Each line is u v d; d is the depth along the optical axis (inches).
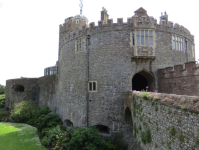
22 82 1235.2
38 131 751.1
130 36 581.6
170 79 512.1
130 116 556.4
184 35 668.7
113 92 574.9
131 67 576.1
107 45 595.5
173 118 261.3
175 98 260.1
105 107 578.6
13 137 697.0
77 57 665.6
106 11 748.6
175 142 253.4
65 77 742.5
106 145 493.0
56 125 689.6
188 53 695.1
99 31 610.2
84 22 1007.0
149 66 577.6
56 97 919.0
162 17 719.1
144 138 367.2
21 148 576.4
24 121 990.4
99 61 601.6
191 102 221.9
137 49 563.8
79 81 646.5
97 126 599.2
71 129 619.2
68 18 1026.1
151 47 567.2
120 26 588.7
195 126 210.7
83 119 613.3
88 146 453.7
